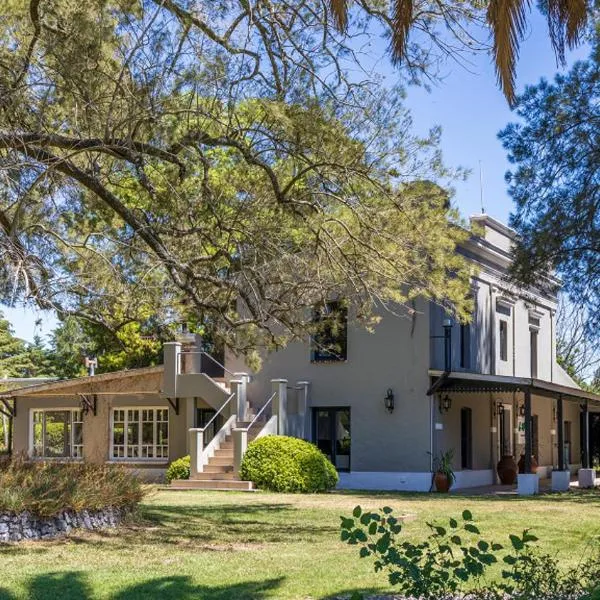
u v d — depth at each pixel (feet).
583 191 67.87
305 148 42.01
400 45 26.96
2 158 39.06
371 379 80.64
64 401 91.45
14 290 37.60
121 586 29.84
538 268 71.00
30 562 33.83
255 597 28.37
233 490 71.67
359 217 43.39
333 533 44.32
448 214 44.19
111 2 37.73
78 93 38.47
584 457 88.17
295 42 40.75
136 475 49.88
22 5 38.73
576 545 40.37
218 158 45.70
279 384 80.07
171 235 44.60
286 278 45.91
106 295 45.44
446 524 47.44
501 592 27.68
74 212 46.37
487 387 76.69
